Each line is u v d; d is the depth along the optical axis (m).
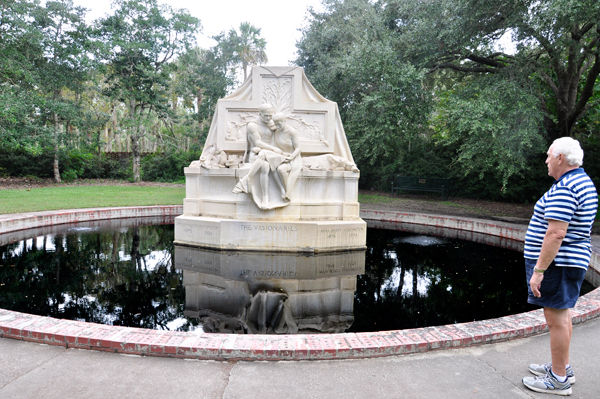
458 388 2.77
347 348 3.14
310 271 6.36
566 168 2.62
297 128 8.83
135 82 24.91
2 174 24.00
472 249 8.66
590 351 3.39
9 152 23.94
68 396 2.55
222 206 8.19
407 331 3.51
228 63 34.31
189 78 31.02
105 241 8.56
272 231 7.72
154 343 3.11
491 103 10.91
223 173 8.14
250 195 7.82
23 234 9.18
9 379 2.72
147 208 12.82
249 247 7.76
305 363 3.07
